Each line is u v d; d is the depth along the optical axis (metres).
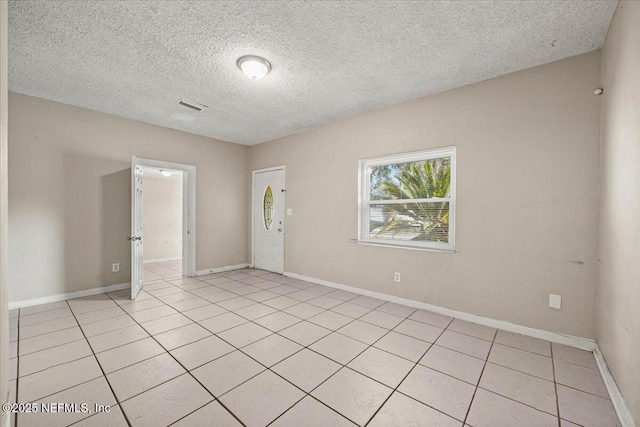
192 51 2.32
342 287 3.97
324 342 2.37
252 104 3.43
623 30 1.66
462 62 2.46
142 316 2.91
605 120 2.07
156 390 1.72
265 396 1.68
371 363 2.05
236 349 2.24
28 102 3.16
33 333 2.48
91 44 2.22
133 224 3.46
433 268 3.09
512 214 2.59
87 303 3.30
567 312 2.33
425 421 1.50
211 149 4.96
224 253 5.20
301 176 4.56
